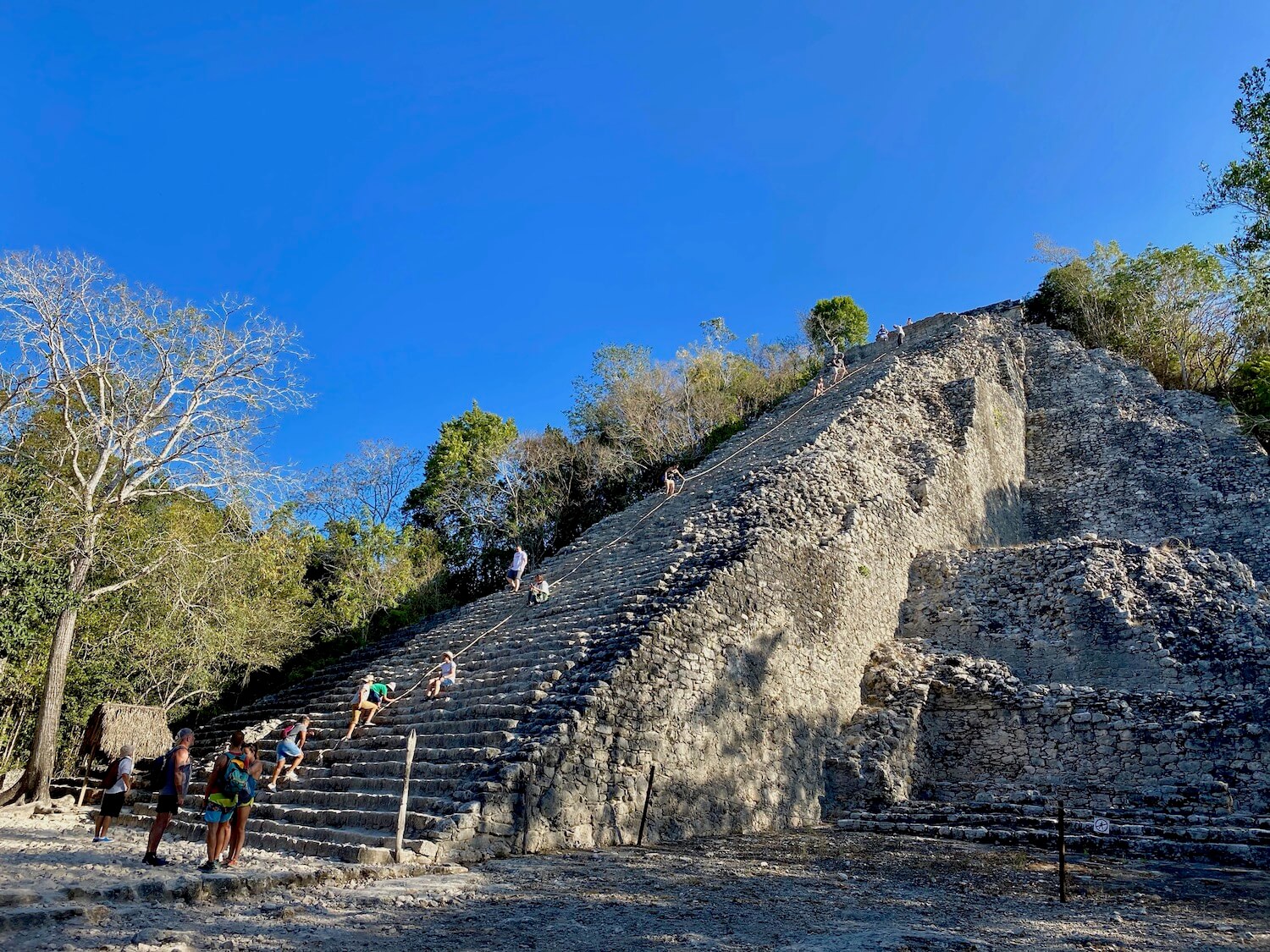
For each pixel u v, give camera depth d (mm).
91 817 15055
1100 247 36938
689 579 15672
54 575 16984
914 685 17297
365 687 15234
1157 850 11266
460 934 6812
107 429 18344
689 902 8406
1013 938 7168
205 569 23031
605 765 11938
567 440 38438
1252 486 24766
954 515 24266
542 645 15352
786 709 15484
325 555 32781
